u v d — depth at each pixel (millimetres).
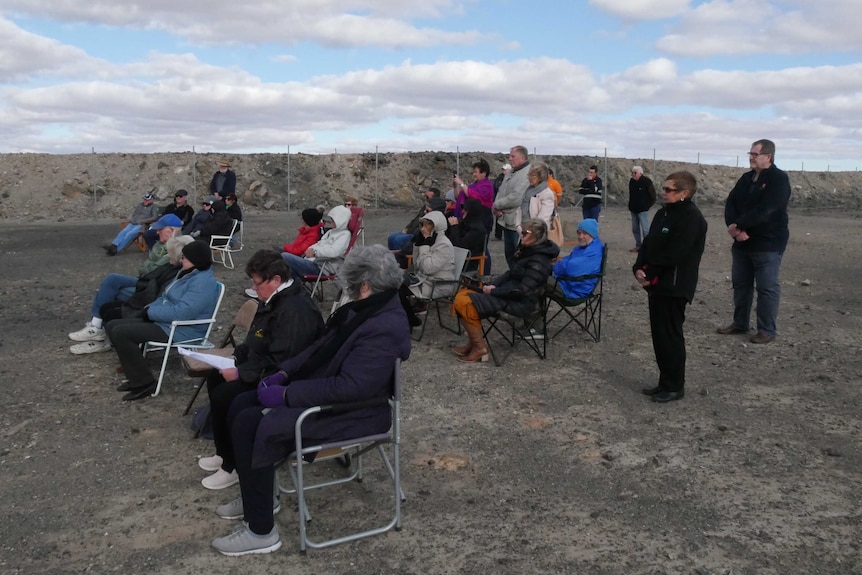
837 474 4215
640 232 14031
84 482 4113
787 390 5727
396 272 3389
